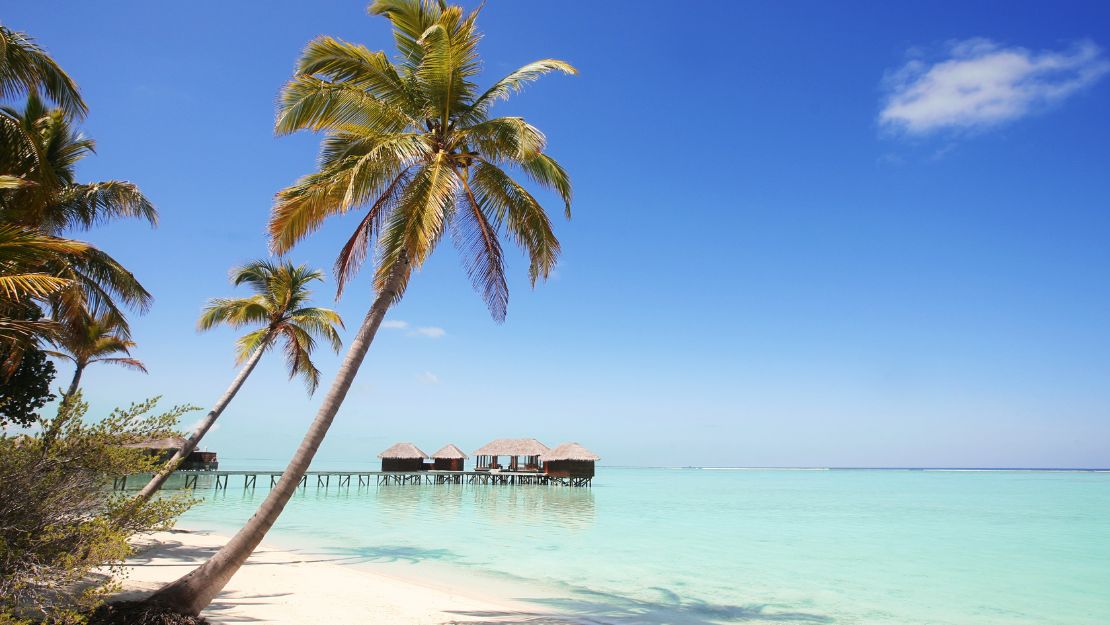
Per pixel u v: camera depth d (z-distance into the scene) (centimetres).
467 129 933
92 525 591
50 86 1001
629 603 1156
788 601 1214
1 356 1147
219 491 4178
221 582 709
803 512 3247
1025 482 9012
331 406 789
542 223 999
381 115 918
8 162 1005
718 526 2495
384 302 863
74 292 1150
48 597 579
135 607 644
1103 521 2842
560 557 1675
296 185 897
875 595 1281
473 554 1697
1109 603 1241
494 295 1014
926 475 14600
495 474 5128
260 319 1802
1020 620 1103
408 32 960
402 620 876
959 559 1752
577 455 4866
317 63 916
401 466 5019
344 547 1752
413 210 846
